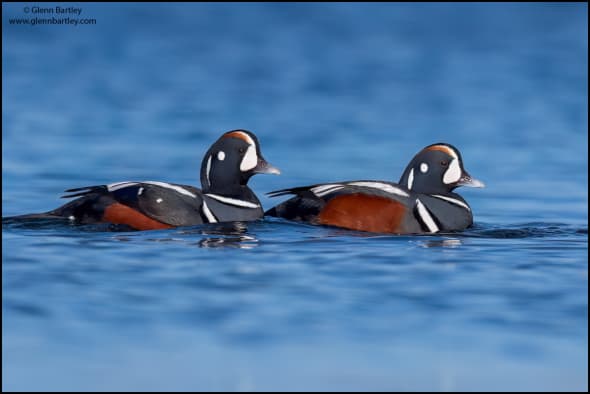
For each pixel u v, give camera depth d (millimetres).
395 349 10016
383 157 25609
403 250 14438
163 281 12195
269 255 13852
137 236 15078
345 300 11477
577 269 13148
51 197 19594
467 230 16719
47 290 11711
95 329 10438
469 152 26688
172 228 15805
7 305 11148
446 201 17078
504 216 18703
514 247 14875
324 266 13141
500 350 9992
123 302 11297
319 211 16719
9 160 23906
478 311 11094
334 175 23281
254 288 11938
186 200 16125
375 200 16578
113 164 23844
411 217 16562
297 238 15312
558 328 10547
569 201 20312
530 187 21906
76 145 26328
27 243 14289
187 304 11242
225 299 11469
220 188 16906
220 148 16922
